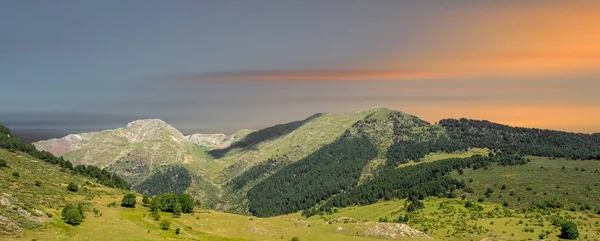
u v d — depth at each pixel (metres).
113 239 120.38
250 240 152.38
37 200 147.12
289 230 184.12
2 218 112.25
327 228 194.75
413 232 183.12
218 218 192.75
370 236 178.00
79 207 146.38
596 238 178.38
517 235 183.50
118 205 178.00
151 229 143.50
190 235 147.00
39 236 112.38
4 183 166.88
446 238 190.00
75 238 116.12
